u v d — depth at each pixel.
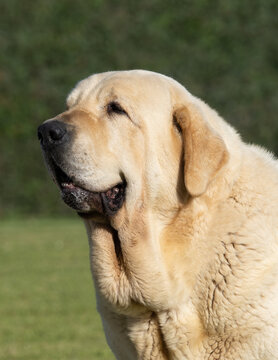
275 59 43.47
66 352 15.22
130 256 8.51
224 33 44.03
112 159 8.55
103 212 8.69
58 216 41.41
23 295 21.89
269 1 45.34
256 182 8.66
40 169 40.72
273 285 8.25
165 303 8.46
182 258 8.48
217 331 8.34
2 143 40.47
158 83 8.78
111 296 8.70
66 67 42.22
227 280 8.30
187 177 8.24
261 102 41.75
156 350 8.74
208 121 8.70
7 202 40.81
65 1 44.25
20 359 14.70
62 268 26.56
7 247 31.72
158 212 8.57
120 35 43.38
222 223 8.43
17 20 43.75
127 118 8.59
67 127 8.50
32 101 41.16
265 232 8.41
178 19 44.31
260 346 8.17
